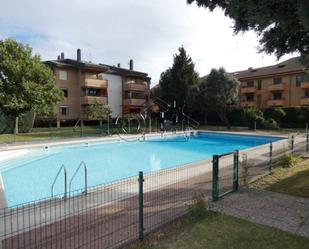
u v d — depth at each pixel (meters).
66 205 6.52
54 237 4.93
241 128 35.50
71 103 37.94
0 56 25.34
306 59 6.25
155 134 27.47
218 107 36.91
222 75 35.97
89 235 5.04
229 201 7.03
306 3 4.16
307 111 32.53
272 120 33.06
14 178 12.39
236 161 8.00
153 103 46.88
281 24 5.13
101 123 37.06
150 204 6.73
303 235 5.10
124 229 5.32
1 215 5.63
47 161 16.64
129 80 45.50
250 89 46.66
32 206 6.14
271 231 5.27
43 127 34.62
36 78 26.61
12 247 4.54
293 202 6.95
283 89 42.66
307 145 15.29
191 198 7.21
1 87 24.56
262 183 8.81
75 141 21.06
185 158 18.30
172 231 5.31
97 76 40.19
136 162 16.89
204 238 5.00
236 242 4.83
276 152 15.09
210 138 29.48
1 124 26.39
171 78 43.81
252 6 4.86
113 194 7.44
